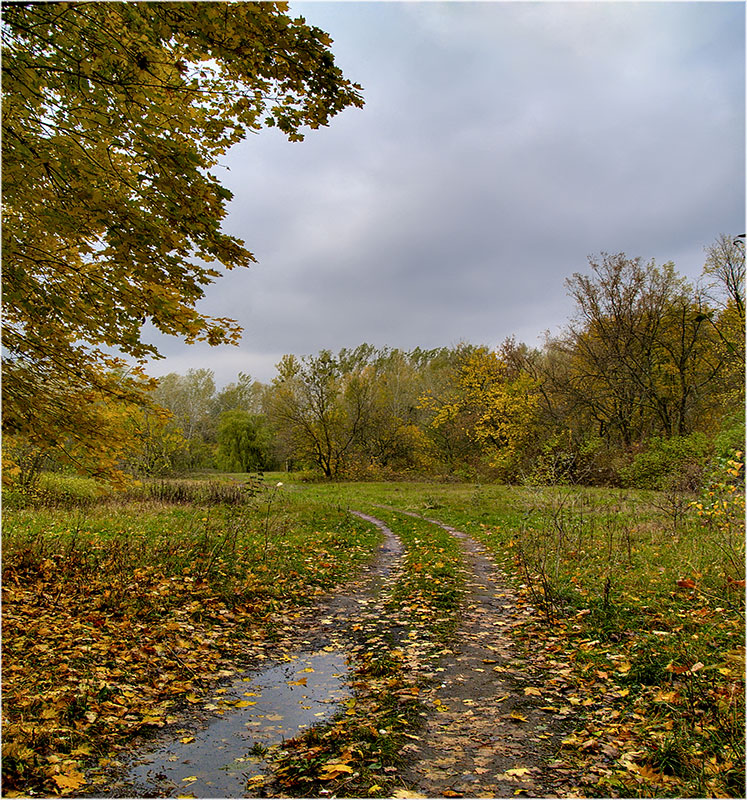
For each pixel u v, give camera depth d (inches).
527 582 299.0
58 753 120.3
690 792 99.5
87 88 163.2
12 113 169.3
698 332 1088.2
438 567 352.2
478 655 191.9
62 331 227.6
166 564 304.7
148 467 916.6
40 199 187.0
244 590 273.6
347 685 169.6
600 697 148.3
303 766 116.9
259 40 163.8
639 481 872.3
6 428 224.4
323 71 175.3
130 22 154.5
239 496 730.2
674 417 1170.0
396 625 235.3
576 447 1102.4
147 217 193.5
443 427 1525.6
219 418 2276.1
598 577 281.1
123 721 138.6
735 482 326.6
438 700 152.0
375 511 742.5
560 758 117.9
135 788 109.4
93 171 176.9
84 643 187.3
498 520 582.9
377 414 1711.4
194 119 186.9
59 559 298.4
